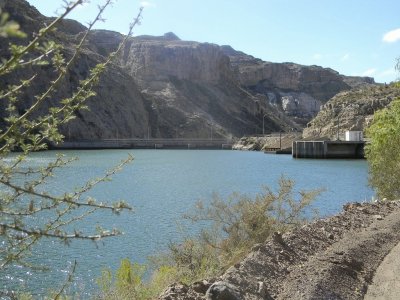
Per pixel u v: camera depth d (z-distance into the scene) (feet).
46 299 17.49
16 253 12.23
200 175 198.49
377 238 38.93
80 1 9.31
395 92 454.81
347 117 460.14
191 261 36.76
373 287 28.40
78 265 53.16
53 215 57.00
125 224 78.02
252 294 23.99
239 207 42.83
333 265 30.17
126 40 12.44
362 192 131.95
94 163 241.55
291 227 43.45
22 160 11.45
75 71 421.59
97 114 529.45
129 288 29.50
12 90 11.00
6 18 5.09
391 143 69.15
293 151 359.66
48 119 11.46
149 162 297.12
